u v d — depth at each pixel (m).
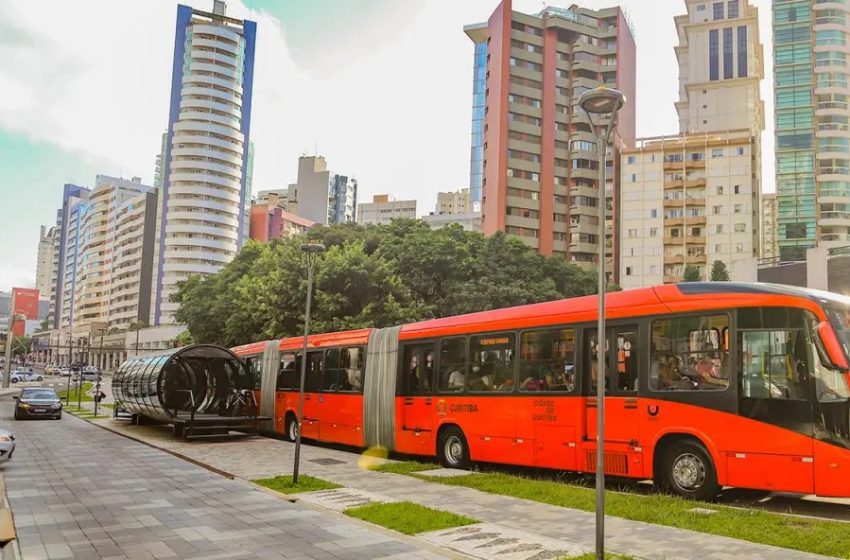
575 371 12.28
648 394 11.02
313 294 29.61
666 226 80.62
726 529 8.01
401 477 13.35
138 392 26.67
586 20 92.69
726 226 77.56
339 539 8.23
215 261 126.44
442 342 15.59
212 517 9.64
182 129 127.50
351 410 18.38
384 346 17.56
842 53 94.06
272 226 138.62
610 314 11.84
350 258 30.53
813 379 9.33
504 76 87.12
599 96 7.32
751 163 77.56
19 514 9.95
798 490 9.23
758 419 9.69
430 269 36.62
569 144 88.88
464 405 14.60
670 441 10.77
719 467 9.99
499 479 12.48
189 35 129.88
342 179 185.38
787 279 45.34
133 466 15.62
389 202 159.50
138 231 135.12
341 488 11.92
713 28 107.88
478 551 7.47
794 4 96.81
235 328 34.84
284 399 22.14
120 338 123.50
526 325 13.44
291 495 11.33
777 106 95.94
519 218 85.56
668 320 11.02
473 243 41.22
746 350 10.02
